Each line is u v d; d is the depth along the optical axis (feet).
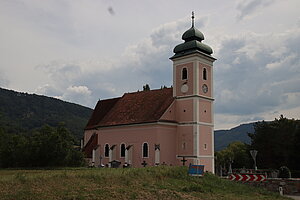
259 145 232.53
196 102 151.23
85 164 160.86
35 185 60.08
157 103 162.81
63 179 67.21
